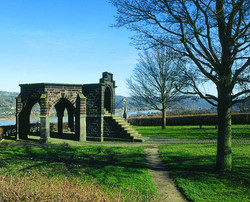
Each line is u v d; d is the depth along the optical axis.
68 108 25.02
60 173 10.05
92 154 14.20
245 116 30.73
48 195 4.11
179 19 10.16
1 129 20.28
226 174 9.64
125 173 10.07
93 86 20.47
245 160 11.52
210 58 10.05
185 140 19.66
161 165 11.79
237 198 7.47
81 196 4.03
